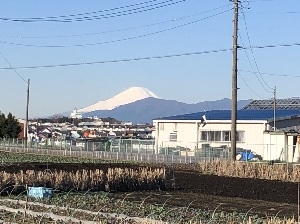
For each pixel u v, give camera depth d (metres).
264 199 26.20
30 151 67.88
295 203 24.78
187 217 18.00
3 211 19.23
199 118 65.19
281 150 50.47
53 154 62.81
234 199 25.95
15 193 24.80
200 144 63.16
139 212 18.95
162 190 29.64
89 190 26.27
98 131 139.00
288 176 34.59
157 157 55.41
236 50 36.91
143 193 27.86
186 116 68.44
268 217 18.59
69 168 35.06
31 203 21.09
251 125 60.00
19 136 103.44
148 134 125.94
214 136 62.69
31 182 25.59
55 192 25.61
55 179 26.38
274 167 35.44
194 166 42.69
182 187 30.72
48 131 140.25
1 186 24.67
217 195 27.61
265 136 53.12
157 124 67.19
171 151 58.75
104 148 64.62
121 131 140.00
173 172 35.81
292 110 71.81
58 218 17.80
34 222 16.95
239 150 56.59
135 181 29.31
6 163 40.84
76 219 17.52
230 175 36.84
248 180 33.75
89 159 54.00
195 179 33.88
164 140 66.12
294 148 49.12
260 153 58.31
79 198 23.02
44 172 27.12
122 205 21.00
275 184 31.84
